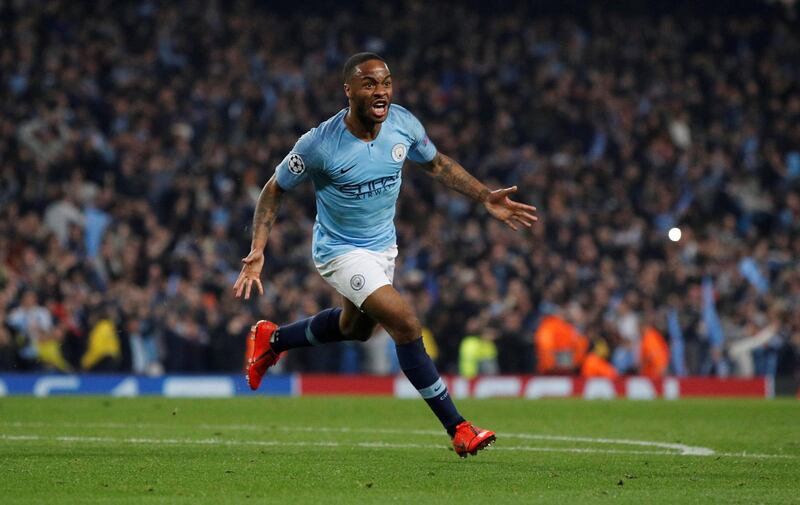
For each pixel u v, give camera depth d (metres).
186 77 25.48
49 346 18.36
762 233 26.53
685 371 21.52
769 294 22.66
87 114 23.73
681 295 21.86
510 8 31.05
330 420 12.24
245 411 13.39
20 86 24.22
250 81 25.69
